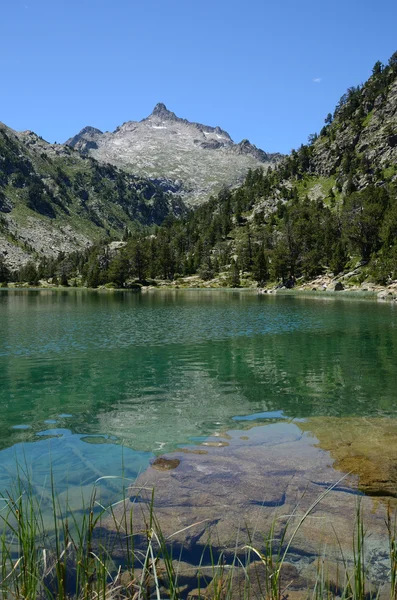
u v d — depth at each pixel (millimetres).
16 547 5133
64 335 29625
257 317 41812
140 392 15086
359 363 19938
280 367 19188
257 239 184625
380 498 6645
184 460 8500
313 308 52688
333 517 6070
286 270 134000
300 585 4660
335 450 8984
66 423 11586
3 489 7098
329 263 136500
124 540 5402
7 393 14977
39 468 8234
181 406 13305
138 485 7203
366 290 99625
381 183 184000
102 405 13414
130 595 4234
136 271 174000
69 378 17219
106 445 9719
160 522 5875
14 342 26375
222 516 6090
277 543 5441
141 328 33562
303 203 198875
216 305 61438
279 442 9688
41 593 4246
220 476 7574
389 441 9570
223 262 182750
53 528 5613
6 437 10406
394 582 4309
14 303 70312
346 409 12891
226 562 5066
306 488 7027
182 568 4914
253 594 4488
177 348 24172
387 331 30625
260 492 6871
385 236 112375
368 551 5281
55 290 155000
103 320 40219
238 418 11992
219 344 25469
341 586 4648
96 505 6406
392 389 15336
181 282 167500
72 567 4695
